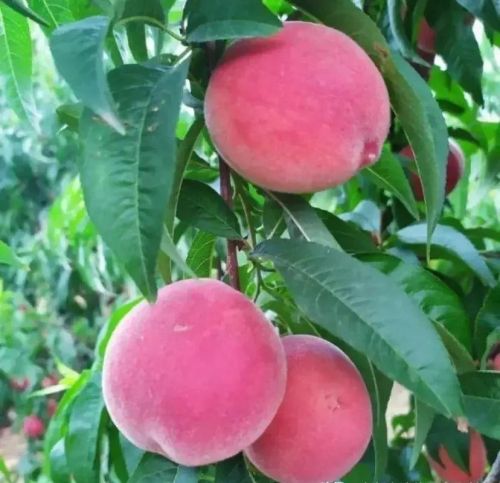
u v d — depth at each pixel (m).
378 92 0.79
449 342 0.95
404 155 1.39
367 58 0.80
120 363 0.79
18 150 3.89
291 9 1.34
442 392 0.75
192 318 0.77
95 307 3.75
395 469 1.60
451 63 1.35
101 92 0.60
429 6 1.32
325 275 0.81
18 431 3.54
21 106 1.23
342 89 0.76
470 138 1.67
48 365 3.54
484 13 1.18
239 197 1.01
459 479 1.40
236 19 0.74
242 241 0.92
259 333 0.79
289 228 0.95
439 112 0.85
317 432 0.85
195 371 0.75
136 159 0.66
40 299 3.74
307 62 0.76
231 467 0.91
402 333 0.77
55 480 1.33
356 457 0.89
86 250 2.67
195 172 1.11
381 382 0.97
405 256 1.35
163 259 0.89
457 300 0.99
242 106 0.77
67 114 0.90
